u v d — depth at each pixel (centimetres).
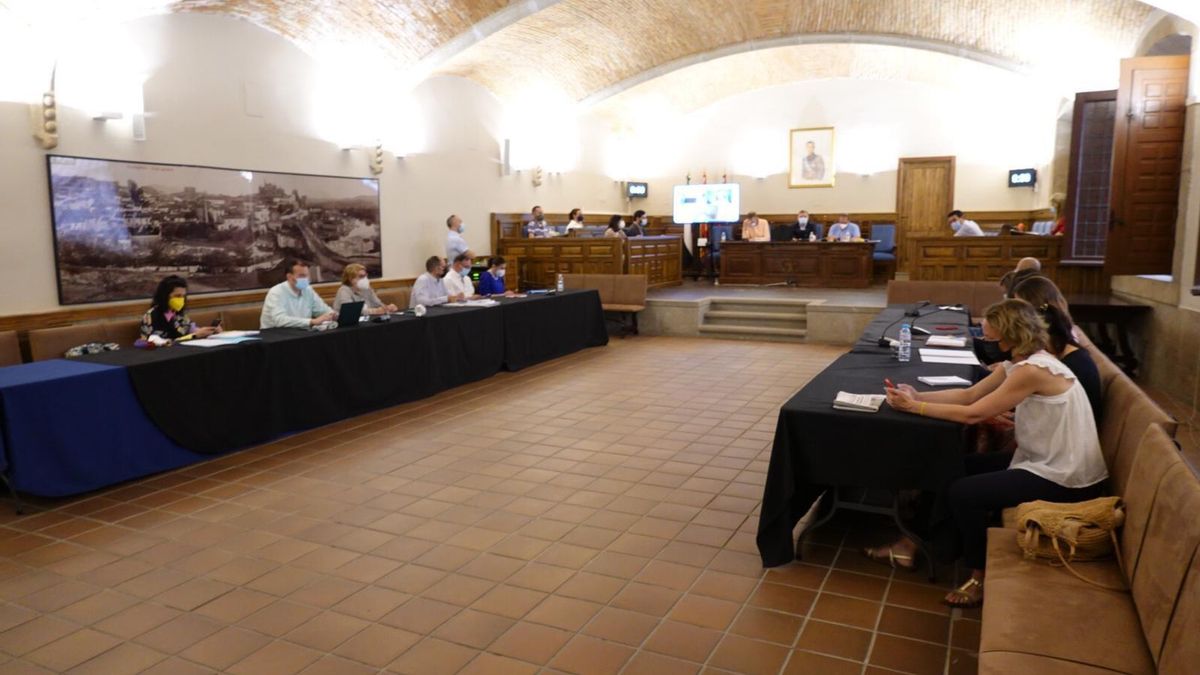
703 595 329
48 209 673
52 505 443
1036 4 996
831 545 378
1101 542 248
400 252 1077
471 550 376
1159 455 230
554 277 1199
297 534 398
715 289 1291
